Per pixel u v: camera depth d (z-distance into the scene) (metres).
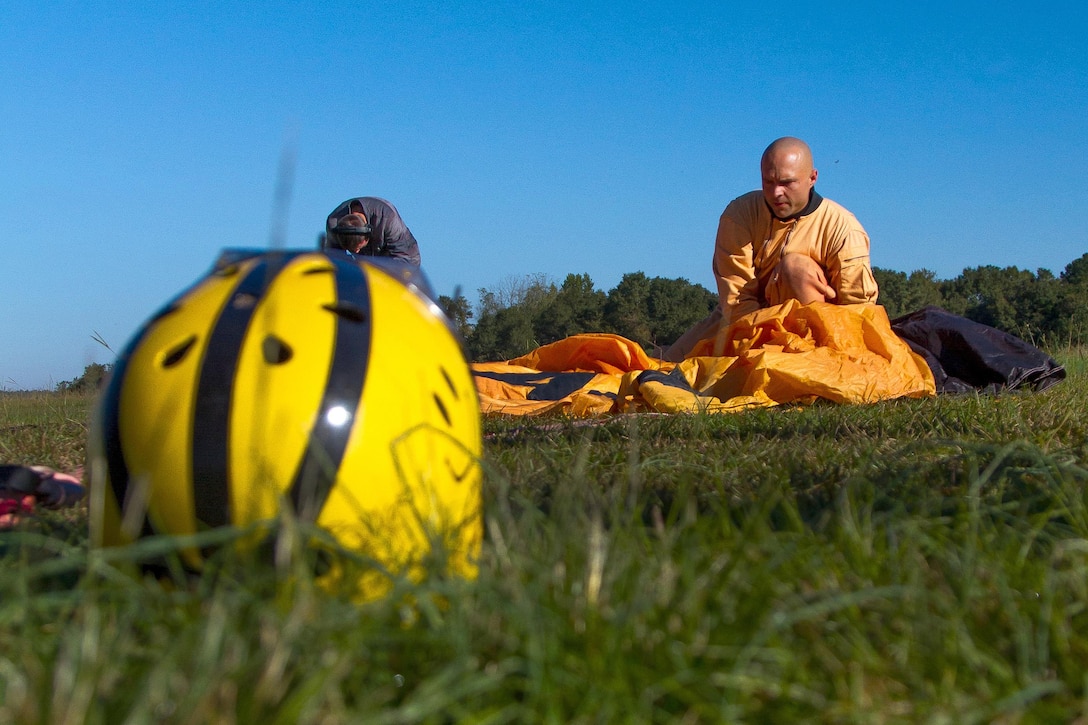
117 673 1.77
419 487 2.53
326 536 2.21
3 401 10.33
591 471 4.15
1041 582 2.34
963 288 69.38
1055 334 11.70
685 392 7.22
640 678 1.82
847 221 8.93
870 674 1.98
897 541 2.66
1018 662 2.04
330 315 2.61
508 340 24.81
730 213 9.31
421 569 2.38
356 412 2.47
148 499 2.44
